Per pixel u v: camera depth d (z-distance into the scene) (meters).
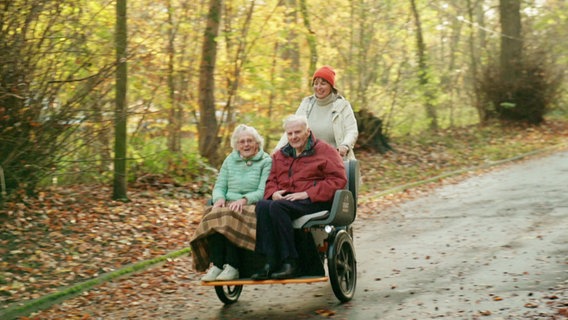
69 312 6.97
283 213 6.22
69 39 9.38
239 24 14.45
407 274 7.62
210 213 6.30
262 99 15.09
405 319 5.97
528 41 24.23
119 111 9.95
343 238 6.73
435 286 7.00
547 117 24.67
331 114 7.55
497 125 22.12
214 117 14.18
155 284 7.89
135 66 12.16
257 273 6.25
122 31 10.49
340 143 7.49
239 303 7.08
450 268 7.70
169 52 13.16
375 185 14.46
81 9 9.94
